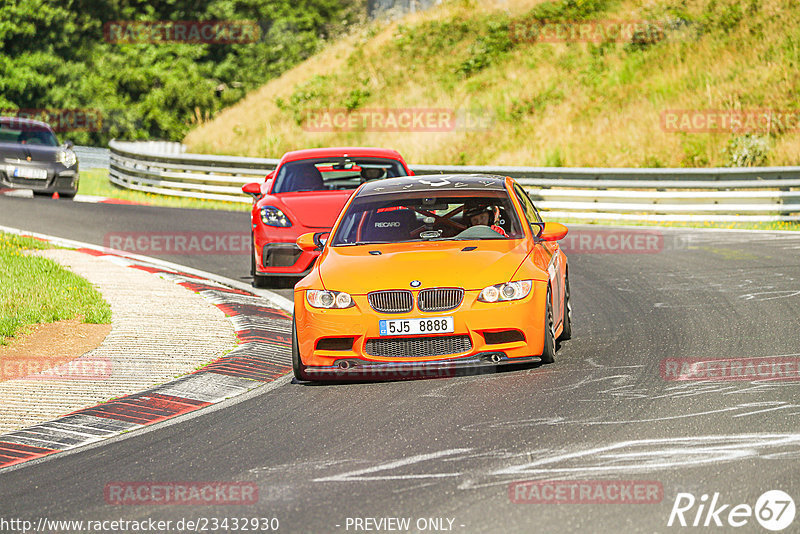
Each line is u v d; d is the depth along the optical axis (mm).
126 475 21688
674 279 47125
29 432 25625
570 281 48156
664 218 73312
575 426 23312
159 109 185625
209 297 44312
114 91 185500
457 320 28234
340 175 49875
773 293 41781
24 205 80375
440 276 28734
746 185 71812
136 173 99688
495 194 33719
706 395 25656
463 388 27828
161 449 23703
